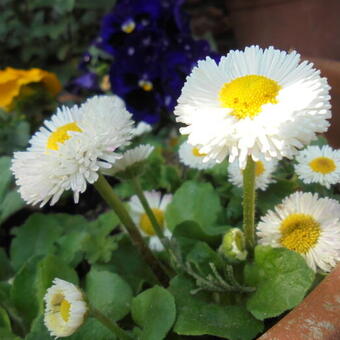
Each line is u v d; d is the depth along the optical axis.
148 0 0.27
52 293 0.12
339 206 0.14
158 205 0.20
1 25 0.37
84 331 0.14
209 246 0.16
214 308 0.14
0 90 0.29
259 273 0.14
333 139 0.21
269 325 0.14
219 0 0.41
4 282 0.18
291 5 0.28
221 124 0.11
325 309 0.11
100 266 0.18
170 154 0.29
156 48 0.27
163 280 0.17
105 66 0.33
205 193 0.18
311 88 0.11
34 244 0.20
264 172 0.17
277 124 0.10
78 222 0.21
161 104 0.27
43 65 0.40
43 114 0.32
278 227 0.14
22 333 0.17
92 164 0.12
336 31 0.26
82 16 0.39
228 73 0.12
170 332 0.14
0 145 0.29
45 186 0.13
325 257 0.13
